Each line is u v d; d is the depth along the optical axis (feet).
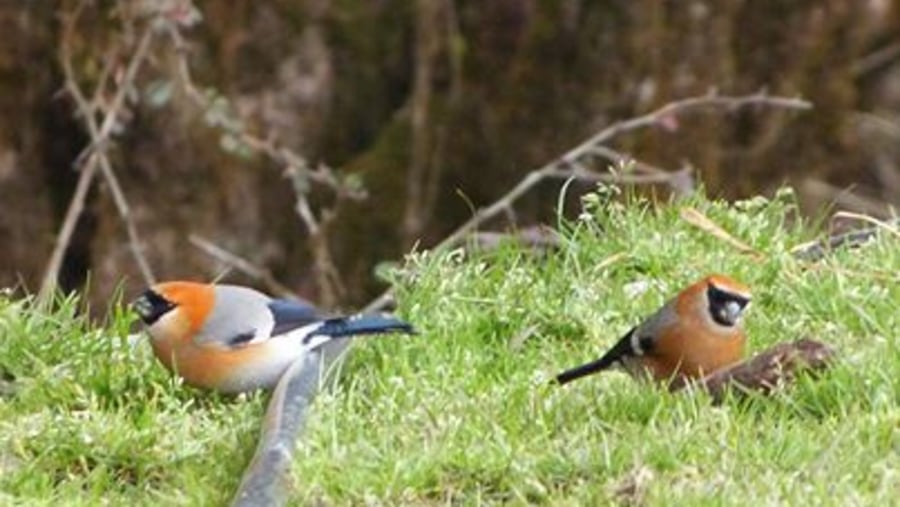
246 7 74.84
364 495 35.73
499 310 43.39
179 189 72.33
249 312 39.42
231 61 74.64
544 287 44.42
